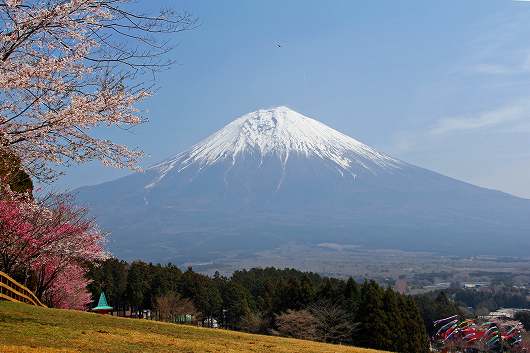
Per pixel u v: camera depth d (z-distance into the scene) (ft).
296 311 168.25
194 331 66.59
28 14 33.71
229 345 57.72
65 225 83.46
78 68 36.09
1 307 60.95
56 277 98.84
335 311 159.94
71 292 122.01
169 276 224.53
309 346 66.33
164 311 191.52
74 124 36.32
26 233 75.56
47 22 33.96
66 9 33.91
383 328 154.81
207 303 224.33
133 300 217.77
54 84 35.45
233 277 282.56
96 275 212.43
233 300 224.53
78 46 35.55
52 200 83.56
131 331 57.82
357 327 159.33
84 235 88.79
